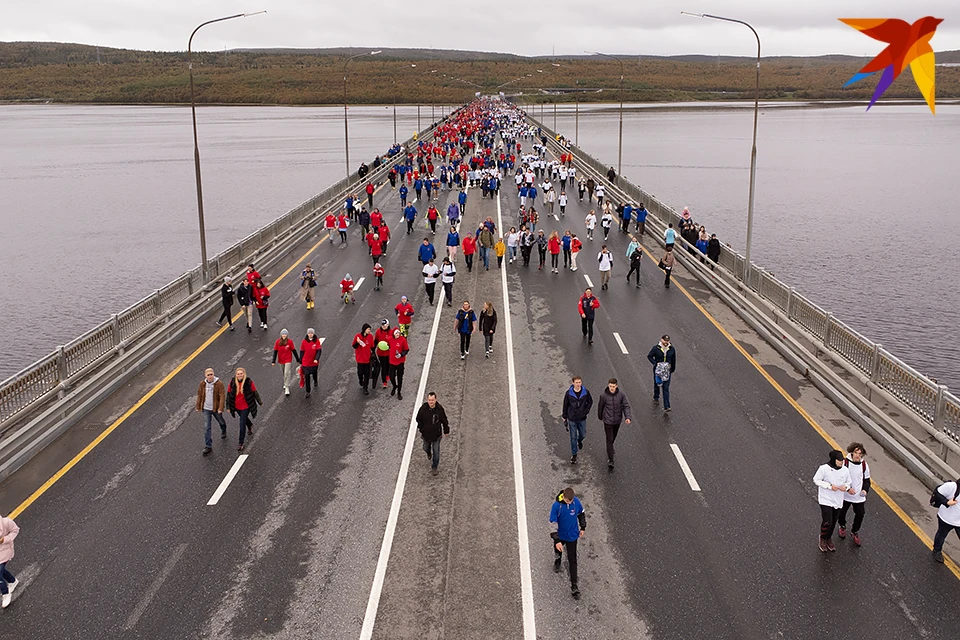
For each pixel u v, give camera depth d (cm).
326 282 2927
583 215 4431
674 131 19238
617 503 1288
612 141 16288
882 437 1511
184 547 1166
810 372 1895
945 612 1002
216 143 16975
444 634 958
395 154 6762
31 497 1330
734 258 2708
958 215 7550
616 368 1972
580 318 2428
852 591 1048
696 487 1346
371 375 1908
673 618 990
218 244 6334
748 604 1020
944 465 1313
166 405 1753
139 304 2066
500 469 1412
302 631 969
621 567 1103
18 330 4016
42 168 12694
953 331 3800
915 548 1152
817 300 4372
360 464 1438
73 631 980
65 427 1612
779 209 7906
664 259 2864
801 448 1509
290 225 3675
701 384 1861
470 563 1110
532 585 1059
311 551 1148
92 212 8138
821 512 1141
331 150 14375
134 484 1373
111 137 19662
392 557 1127
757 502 1295
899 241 6219
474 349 2128
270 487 1353
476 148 7688
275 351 1789
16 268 5481
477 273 3064
